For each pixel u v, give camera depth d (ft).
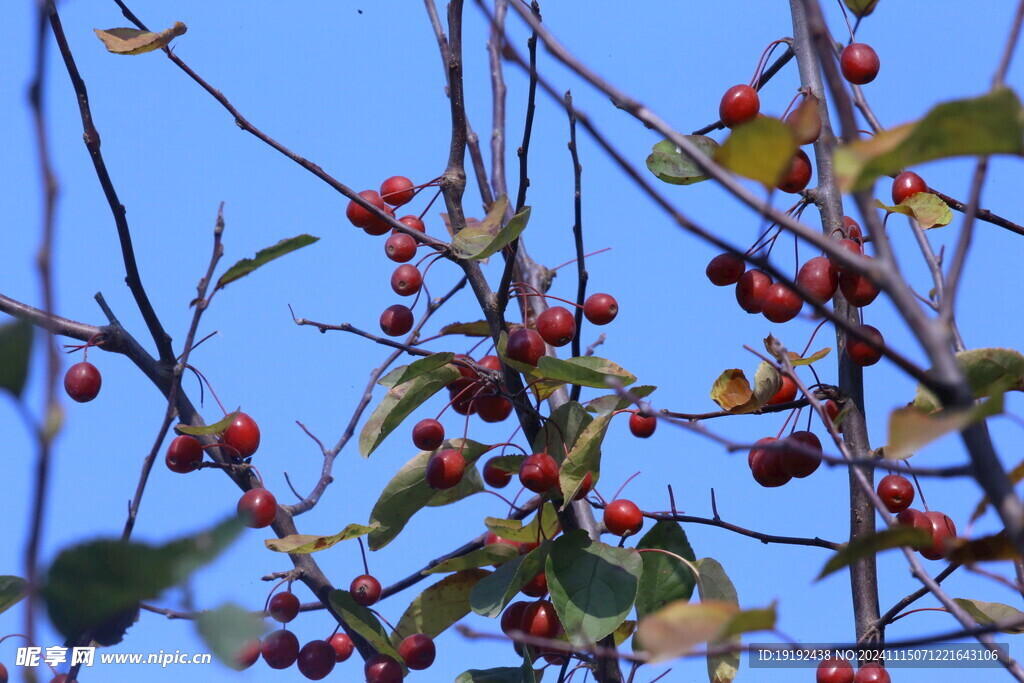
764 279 4.15
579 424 4.14
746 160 3.19
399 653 4.24
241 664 2.49
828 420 3.81
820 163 4.20
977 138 3.04
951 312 3.29
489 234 4.21
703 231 3.19
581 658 4.18
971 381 3.76
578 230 4.19
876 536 3.66
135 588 2.37
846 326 3.21
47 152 2.49
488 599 4.15
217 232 4.10
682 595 4.12
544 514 4.22
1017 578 3.86
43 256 2.39
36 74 2.52
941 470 3.42
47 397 2.26
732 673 4.08
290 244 4.15
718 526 4.24
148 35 4.20
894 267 3.09
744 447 3.59
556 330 4.17
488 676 4.21
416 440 4.19
